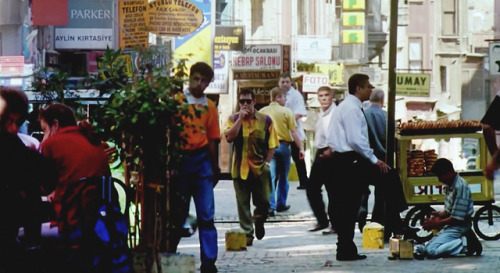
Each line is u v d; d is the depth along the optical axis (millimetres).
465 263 19109
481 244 21516
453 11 110438
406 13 99062
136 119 15859
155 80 16156
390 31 22281
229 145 63031
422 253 19984
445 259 19812
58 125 16438
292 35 67812
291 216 31094
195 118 17734
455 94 110625
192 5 38844
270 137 23438
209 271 17828
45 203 16156
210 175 17859
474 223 23844
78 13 45500
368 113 23797
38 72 22359
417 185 23328
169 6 38812
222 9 64875
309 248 22875
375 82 83625
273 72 59031
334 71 67625
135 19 38781
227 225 29938
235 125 22906
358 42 72688
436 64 109188
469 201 20203
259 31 67375
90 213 15195
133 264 16125
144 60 16703
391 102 22328
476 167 23812
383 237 22281
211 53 42625
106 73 16875
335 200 19938
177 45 42656
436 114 106875
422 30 107750
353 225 19922
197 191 17828
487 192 23766
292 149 37906
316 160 25688
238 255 21562
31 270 14891
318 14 73500
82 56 47938
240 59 59031
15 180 14641
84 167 15797
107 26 45469
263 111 31000
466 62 112500
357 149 19969
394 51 22266
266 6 67312
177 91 16672
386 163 22281
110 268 15164
